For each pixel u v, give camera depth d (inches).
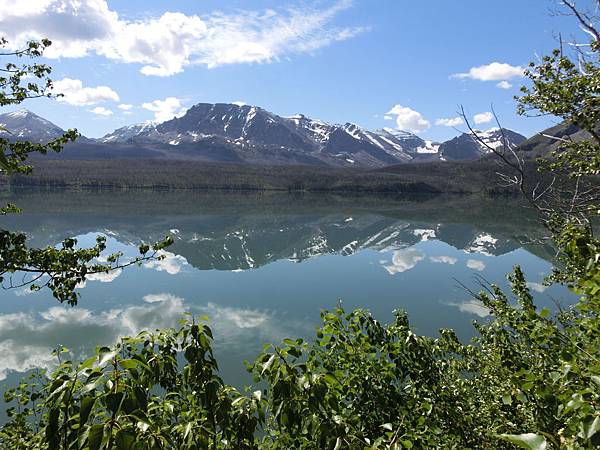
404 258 2635.3
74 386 90.0
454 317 1245.7
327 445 121.5
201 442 108.8
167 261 2532.0
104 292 1674.5
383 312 1355.8
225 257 2824.8
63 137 331.3
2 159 118.9
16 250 309.9
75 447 85.8
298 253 3031.5
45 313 1362.0
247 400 123.0
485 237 3629.4
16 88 314.5
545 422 146.4
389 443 128.7
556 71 247.6
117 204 6717.5
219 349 1054.4
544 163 265.3
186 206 6924.2
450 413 212.7
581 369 112.2
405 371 215.5
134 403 84.0
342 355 195.0
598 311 136.1
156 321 1320.1
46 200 6688.0
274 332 1202.0
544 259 2135.8
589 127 233.0
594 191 262.1
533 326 184.5
